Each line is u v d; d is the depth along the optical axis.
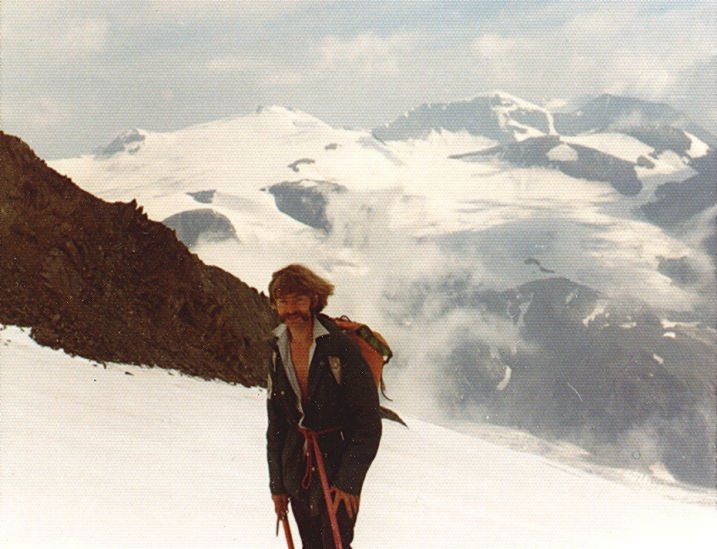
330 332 3.32
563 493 13.30
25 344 11.10
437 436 17.64
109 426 7.90
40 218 14.02
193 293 16.39
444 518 8.05
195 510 5.61
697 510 15.22
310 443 3.36
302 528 3.54
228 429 9.63
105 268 14.54
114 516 5.00
